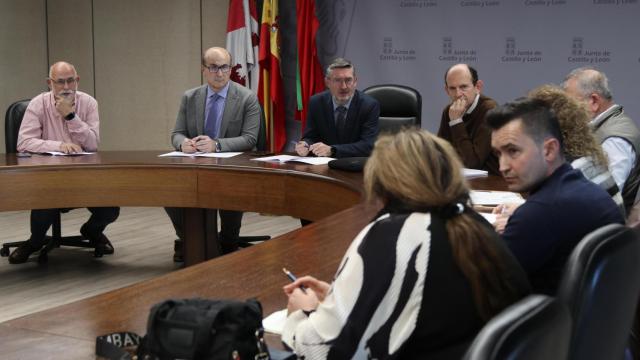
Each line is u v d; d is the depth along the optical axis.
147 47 6.59
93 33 6.68
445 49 5.65
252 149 4.51
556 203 1.78
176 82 6.57
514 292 1.30
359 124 4.27
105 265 4.66
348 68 4.18
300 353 1.32
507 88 5.51
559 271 1.80
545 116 1.83
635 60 5.12
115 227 5.78
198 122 4.52
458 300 1.27
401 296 1.26
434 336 1.27
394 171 1.33
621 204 2.26
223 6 6.35
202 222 4.08
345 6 5.91
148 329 1.25
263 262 2.08
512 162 1.84
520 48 5.43
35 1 6.66
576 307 1.26
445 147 1.35
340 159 3.68
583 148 2.23
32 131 4.41
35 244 4.71
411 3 5.71
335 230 2.46
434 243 1.27
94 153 4.33
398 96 4.44
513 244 1.80
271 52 5.93
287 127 6.20
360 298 1.27
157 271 4.53
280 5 6.07
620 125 2.96
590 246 1.30
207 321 1.22
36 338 1.51
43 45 6.74
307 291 1.56
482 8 5.50
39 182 3.79
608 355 1.37
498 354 0.91
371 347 1.27
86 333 1.54
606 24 5.18
